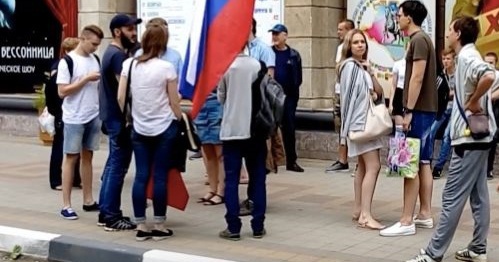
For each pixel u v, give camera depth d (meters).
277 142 12.23
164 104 8.20
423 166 8.65
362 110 8.53
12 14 16.86
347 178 11.83
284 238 8.42
